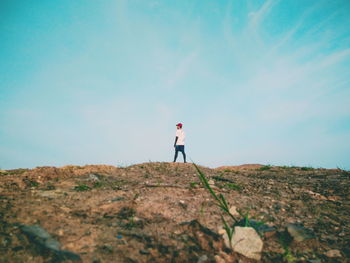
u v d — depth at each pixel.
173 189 3.38
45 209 2.39
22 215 2.21
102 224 2.24
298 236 2.33
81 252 1.81
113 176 4.08
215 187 3.60
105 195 2.95
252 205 3.01
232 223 2.48
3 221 2.06
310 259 2.04
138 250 1.92
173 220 2.46
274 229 2.45
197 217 2.55
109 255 1.82
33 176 3.56
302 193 3.66
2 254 1.68
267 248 2.18
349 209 3.06
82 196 2.87
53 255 1.73
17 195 2.73
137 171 4.66
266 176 5.34
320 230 2.50
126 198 2.89
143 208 2.65
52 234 1.97
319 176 5.13
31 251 1.75
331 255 2.10
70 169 4.27
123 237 2.06
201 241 2.16
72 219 2.26
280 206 3.06
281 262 2.00
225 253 2.04
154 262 1.82
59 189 3.07
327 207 3.11
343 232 2.46
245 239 2.12
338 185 4.13
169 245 2.04
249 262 1.97
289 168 6.55
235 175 5.10
